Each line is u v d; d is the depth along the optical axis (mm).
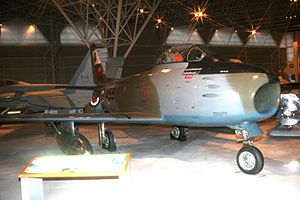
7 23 24359
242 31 34531
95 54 13656
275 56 38156
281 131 9961
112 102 9922
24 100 15594
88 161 4137
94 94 11469
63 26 26812
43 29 25922
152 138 10664
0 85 17938
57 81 27141
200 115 6758
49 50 26297
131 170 6715
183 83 7090
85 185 5840
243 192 5184
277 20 32938
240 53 35594
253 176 5992
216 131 11555
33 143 10680
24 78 25953
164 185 5676
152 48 30297
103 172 3805
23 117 8102
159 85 7680
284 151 7926
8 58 25156
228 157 7562
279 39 38156
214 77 6609
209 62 6984
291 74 18422
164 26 30188
